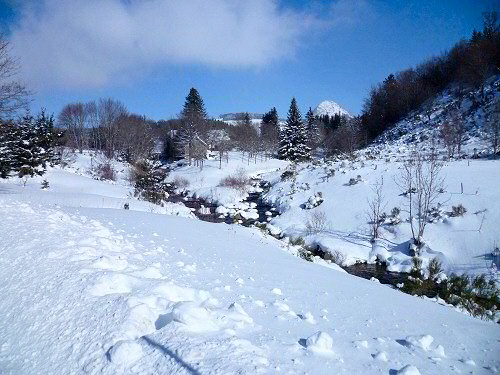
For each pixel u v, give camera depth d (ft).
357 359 8.81
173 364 7.27
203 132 177.47
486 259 44.01
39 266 13.12
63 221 21.97
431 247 49.60
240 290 13.92
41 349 8.74
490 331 13.69
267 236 43.70
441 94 142.51
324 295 15.57
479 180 60.08
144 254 17.65
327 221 66.08
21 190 62.64
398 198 64.49
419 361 9.31
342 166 91.56
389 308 15.16
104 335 8.63
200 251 22.18
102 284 11.09
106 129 180.45
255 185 120.06
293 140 174.50
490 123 95.04
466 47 141.28
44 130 105.91
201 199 111.34
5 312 10.73
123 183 113.50
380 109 169.17
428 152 88.99
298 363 7.85
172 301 10.52
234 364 7.16
